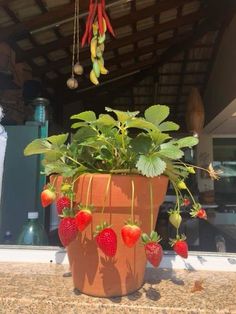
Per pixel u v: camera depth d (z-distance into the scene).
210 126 4.09
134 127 0.65
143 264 0.67
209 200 3.48
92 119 0.68
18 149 1.31
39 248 0.91
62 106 3.60
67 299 0.63
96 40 0.78
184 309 0.60
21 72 2.72
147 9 2.54
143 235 0.58
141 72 3.96
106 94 4.30
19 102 2.27
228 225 2.20
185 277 0.77
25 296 0.64
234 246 1.22
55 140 0.69
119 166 0.65
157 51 3.63
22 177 1.28
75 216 0.58
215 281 0.74
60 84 3.45
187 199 0.74
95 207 0.61
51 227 1.25
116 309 0.61
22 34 2.38
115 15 2.49
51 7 2.12
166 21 2.96
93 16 0.79
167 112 0.66
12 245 0.95
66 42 2.62
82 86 3.66
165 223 0.76
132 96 4.45
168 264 0.83
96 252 0.62
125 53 3.35
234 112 3.28
